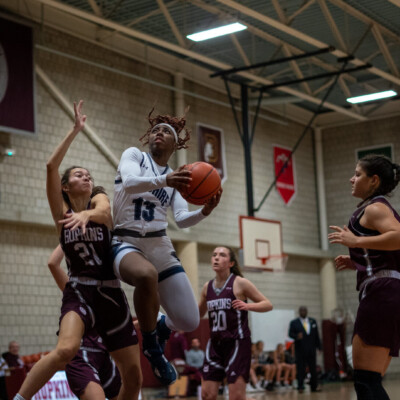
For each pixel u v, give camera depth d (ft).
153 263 15.15
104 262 15.15
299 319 53.78
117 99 56.80
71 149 52.26
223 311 23.18
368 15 55.26
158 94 60.95
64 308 14.96
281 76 67.67
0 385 40.52
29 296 47.50
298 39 58.59
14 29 47.09
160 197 15.25
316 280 76.79
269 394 50.34
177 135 15.74
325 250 76.95
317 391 52.31
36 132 47.57
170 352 53.06
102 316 15.24
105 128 55.26
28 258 47.88
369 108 75.97
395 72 60.90
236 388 22.36
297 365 53.21
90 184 16.03
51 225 48.85
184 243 60.03
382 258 14.74
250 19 54.29
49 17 51.67
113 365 18.40
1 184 46.57
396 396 38.78
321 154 79.15
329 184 78.95
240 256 57.77
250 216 59.98
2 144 46.91
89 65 54.65
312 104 76.64
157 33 55.93
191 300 15.46
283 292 71.67
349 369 67.72
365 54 63.62
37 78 50.06
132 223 14.98
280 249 61.11
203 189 14.70
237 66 64.54
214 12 51.62
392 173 15.52
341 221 77.61
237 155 68.59
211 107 66.23
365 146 77.05
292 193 75.00
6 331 45.70
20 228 47.75
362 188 15.56
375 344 14.51
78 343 14.55
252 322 66.33
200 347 57.36
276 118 74.49
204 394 23.08
